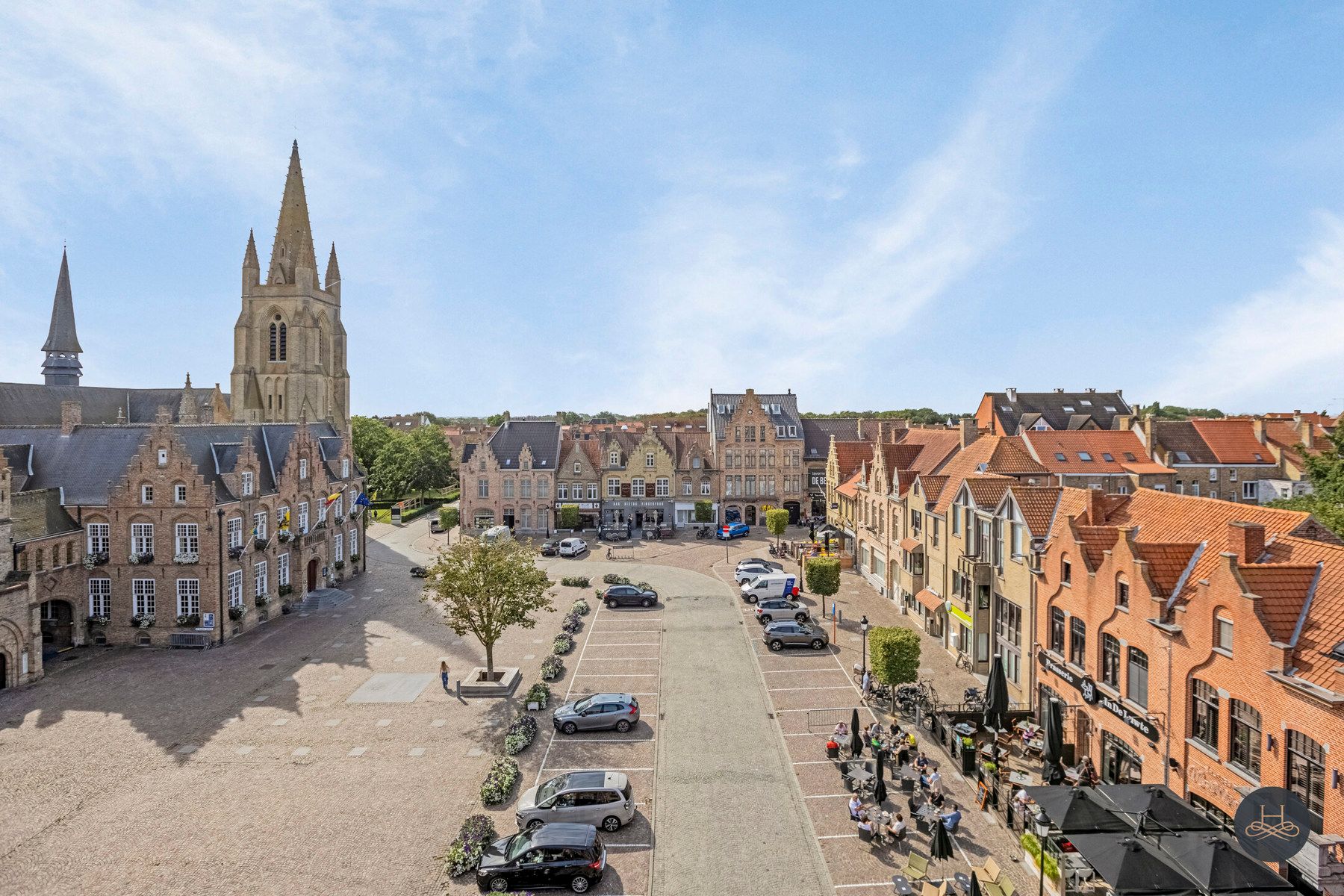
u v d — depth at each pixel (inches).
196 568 1840.6
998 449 1940.2
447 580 1502.2
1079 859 868.0
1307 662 757.3
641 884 888.9
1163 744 953.5
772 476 3720.5
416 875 904.9
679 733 1306.6
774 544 3139.8
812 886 882.1
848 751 1219.9
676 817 1038.4
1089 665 1144.8
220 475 1963.6
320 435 2679.6
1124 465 2672.2
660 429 4101.9
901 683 1424.7
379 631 1967.3
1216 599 868.6
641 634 1909.4
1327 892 670.5
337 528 2559.1
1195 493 2763.3
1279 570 843.4
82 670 1657.2
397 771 1176.2
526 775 1154.0
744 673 1610.5
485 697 1486.2
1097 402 3715.6
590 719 1306.6
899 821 967.6
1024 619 1364.4
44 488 1883.6
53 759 1213.1
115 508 1844.2
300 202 3698.3
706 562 2871.6
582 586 2460.6
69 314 3863.2
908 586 2053.4
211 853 946.1
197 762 1202.0
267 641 1876.2
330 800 1081.4
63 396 3238.2
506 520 3624.5
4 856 937.5
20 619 1544.0
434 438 4901.6
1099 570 1111.0
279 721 1370.6
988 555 1542.8
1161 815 770.8
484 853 912.9
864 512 2623.0
